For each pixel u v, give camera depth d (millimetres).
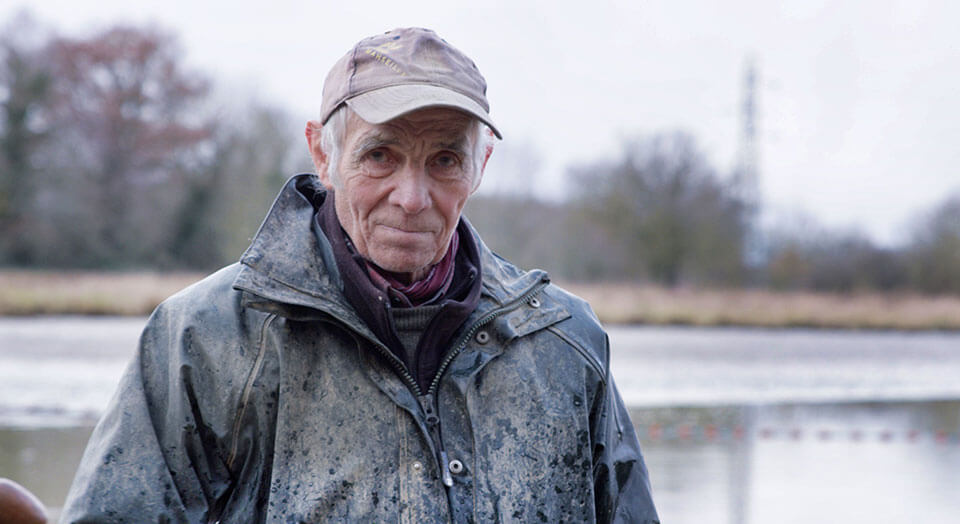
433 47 1807
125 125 42438
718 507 6293
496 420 1874
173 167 42062
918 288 38625
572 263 43844
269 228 1854
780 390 12711
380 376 1812
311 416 1793
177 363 1807
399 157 1768
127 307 26609
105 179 42000
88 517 1706
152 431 1785
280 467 1776
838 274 39188
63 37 43312
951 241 38281
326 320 1808
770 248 40031
